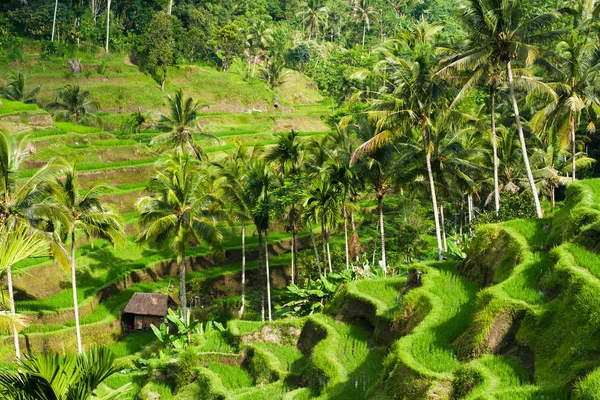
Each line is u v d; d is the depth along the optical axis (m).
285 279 57.31
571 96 38.03
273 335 33.69
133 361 39.22
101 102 93.44
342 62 118.19
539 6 68.44
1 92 84.19
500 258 25.58
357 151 38.16
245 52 122.12
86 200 43.16
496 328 20.52
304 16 138.00
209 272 57.19
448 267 29.19
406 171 42.06
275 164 52.47
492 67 35.06
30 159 65.88
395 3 157.12
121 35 107.81
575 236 22.72
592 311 17.98
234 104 103.00
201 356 34.12
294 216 49.34
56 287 51.28
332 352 28.34
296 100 115.00
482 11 32.62
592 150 65.00
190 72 104.75
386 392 20.73
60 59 99.38
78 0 112.88
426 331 22.88
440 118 40.84
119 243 45.12
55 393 14.75
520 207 37.06
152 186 45.72
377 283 32.50
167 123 70.44
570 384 16.25
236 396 28.84
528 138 56.31
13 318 17.22
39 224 39.22
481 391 17.62
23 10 101.31
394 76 39.56
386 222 55.94
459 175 43.09
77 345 45.78
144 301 49.81
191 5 116.75
